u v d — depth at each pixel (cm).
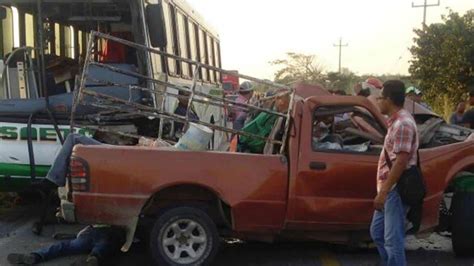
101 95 672
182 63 1105
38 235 772
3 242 738
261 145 663
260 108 646
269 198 613
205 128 625
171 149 607
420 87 3328
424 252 729
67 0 852
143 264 650
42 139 773
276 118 657
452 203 688
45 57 841
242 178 607
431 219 650
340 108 645
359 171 626
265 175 612
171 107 914
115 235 654
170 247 600
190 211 598
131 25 869
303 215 622
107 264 649
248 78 658
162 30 841
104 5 866
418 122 777
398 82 538
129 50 862
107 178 588
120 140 781
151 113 675
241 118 885
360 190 630
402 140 526
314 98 638
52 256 648
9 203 958
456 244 691
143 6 844
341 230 641
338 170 623
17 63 835
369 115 653
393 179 527
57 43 926
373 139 650
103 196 588
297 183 617
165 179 593
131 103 674
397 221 534
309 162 620
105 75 825
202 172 600
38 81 835
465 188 679
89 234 659
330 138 646
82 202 587
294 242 755
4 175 772
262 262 670
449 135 748
